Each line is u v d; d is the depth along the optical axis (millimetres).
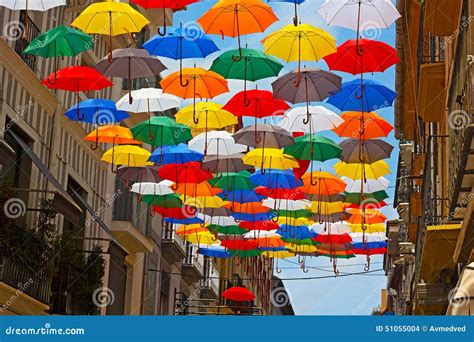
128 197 29594
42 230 20328
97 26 12688
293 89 13391
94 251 23625
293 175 16781
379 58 12789
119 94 30109
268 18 12375
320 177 16719
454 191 14992
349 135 14734
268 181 15820
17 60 20453
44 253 20500
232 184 16953
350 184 17438
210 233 21734
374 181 17234
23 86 21375
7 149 18062
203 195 17688
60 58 23781
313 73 13211
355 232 19859
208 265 44000
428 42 24234
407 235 35812
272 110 14219
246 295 28172
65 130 24766
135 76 13422
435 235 16312
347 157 15469
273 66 13195
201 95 13898
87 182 27016
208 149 15883
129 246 30438
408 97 30859
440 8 17391
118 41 28938
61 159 24156
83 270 23172
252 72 13234
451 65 17062
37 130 22547
